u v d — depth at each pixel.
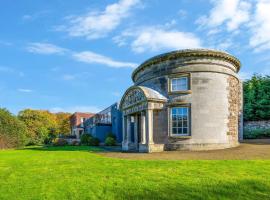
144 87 21.62
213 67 20.67
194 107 20.36
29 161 16.02
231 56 21.36
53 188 8.59
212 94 20.44
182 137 20.30
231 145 20.67
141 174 10.20
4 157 19.31
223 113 20.62
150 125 20.48
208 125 20.11
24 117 60.47
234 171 10.11
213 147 19.83
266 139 27.70
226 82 21.25
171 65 21.44
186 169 10.84
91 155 19.09
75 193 8.00
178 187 8.23
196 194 7.59
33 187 8.80
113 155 18.70
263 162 11.88
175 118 20.88
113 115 41.41
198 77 20.55
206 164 11.89
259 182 8.46
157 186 8.40
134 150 22.86
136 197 7.51
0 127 35.53
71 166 13.05
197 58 20.67
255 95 34.12
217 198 7.32
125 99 25.58
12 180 9.98
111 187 8.48
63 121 83.06
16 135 37.16
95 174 10.59
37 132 59.09
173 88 21.34
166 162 13.06
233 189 7.93
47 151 25.45
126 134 25.88
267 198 7.32
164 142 20.97
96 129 42.84
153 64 22.78
